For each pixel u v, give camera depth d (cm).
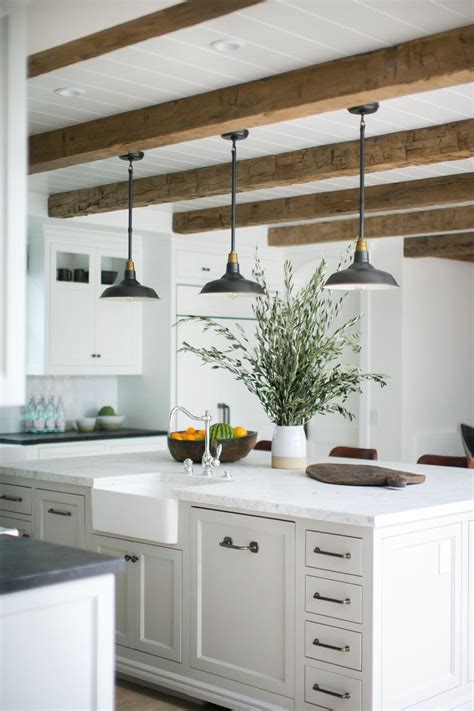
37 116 440
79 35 304
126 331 754
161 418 752
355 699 328
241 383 808
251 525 366
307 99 363
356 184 612
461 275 921
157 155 530
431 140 461
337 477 411
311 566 344
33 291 698
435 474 447
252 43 338
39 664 234
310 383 467
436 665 354
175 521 396
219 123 395
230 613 375
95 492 426
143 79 383
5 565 241
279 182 527
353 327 825
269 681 359
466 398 931
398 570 336
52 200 650
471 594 371
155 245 751
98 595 247
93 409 777
